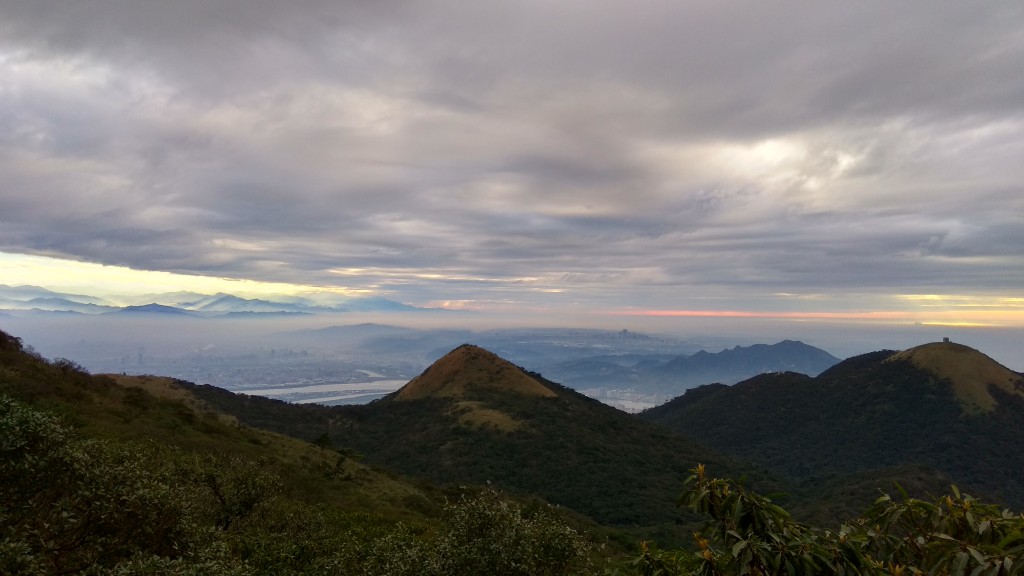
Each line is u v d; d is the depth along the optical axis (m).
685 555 6.05
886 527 5.83
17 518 6.41
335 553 12.79
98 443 7.62
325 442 48.38
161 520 7.39
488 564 8.84
